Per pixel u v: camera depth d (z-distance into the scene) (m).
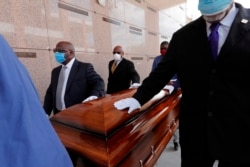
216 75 0.87
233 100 0.84
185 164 1.09
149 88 1.08
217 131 0.90
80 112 1.04
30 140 0.37
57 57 1.68
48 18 2.29
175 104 1.54
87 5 2.89
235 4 0.93
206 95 0.92
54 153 0.41
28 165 0.36
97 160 0.74
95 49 3.08
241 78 0.83
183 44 0.97
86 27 2.88
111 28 3.49
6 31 1.89
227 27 0.87
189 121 1.02
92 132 0.84
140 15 4.62
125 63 2.75
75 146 0.83
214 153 0.91
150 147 1.03
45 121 0.42
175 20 7.20
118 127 0.89
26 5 2.05
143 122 1.03
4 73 0.36
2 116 0.36
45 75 2.25
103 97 1.37
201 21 0.95
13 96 0.37
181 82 1.02
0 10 1.84
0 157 0.35
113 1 3.53
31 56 2.11
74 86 1.64
